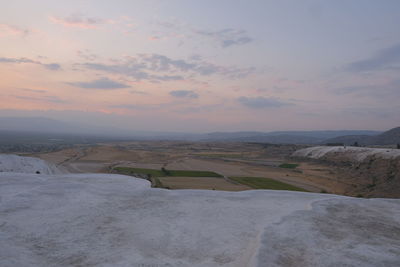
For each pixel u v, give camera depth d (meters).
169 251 5.22
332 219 6.87
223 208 8.22
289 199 9.66
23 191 9.08
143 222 6.80
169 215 7.41
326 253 4.79
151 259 4.85
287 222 6.46
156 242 5.62
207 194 10.05
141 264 4.65
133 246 5.39
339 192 43.53
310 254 4.72
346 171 62.03
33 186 9.90
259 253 4.67
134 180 12.15
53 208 7.57
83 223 6.58
